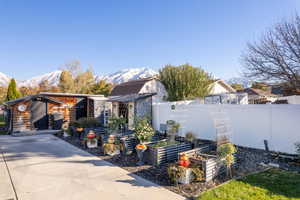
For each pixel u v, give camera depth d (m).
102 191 3.72
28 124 12.40
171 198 3.41
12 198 3.45
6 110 13.95
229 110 7.78
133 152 6.75
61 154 6.75
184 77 16.16
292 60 9.47
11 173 4.80
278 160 5.58
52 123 13.09
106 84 34.19
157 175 4.59
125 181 4.23
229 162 4.36
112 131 8.69
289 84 10.38
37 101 12.86
